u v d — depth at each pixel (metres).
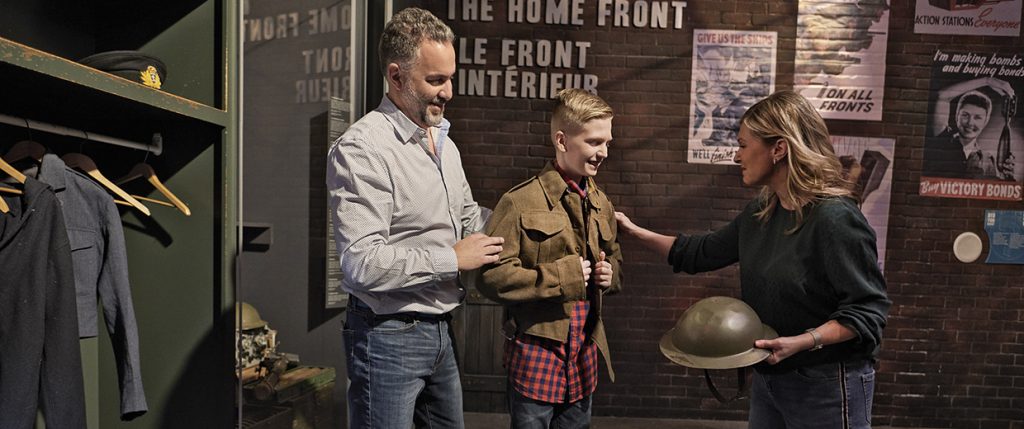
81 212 1.50
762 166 1.44
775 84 3.71
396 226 1.42
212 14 1.71
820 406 1.34
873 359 1.35
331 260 2.55
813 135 1.38
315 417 2.45
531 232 1.57
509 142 3.77
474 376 3.69
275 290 2.59
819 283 1.35
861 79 3.68
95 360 1.69
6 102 1.47
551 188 1.61
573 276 1.51
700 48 3.71
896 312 3.74
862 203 3.71
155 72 1.60
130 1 1.74
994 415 3.72
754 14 3.69
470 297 3.67
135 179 1.75
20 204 1.26
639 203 3.78
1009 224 3.66
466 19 3.72
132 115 1.65
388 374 1.42
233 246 1.75
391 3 2.94
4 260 1.21
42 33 1.62
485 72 3.75
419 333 1.45
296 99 2.54
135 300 1.77
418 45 1.35
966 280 3.70
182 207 1.67
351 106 2.65
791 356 1.36
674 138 3.76
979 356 3.71
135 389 1.54
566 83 3.74
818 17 3.67
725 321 1.37
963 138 3.66
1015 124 3.64
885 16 3.65
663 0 3.71
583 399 1.72
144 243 1.76
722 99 3.73
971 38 3.64
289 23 2.54
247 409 2.22
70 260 1.29
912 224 3.71
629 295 3.81
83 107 1.53
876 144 3.69
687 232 3.78
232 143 1.73
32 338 1.20
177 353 1.75
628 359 3.82
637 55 3.73
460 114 3.77
